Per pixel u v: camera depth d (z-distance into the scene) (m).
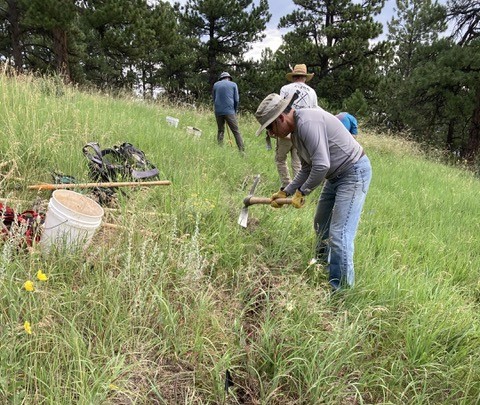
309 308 2.77
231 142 7.76
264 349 2.45
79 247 2.61
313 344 2.45
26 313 2.00
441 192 7.14
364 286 3.20
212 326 2.47
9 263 2.27
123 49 16.62
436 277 3.66
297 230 3.99
